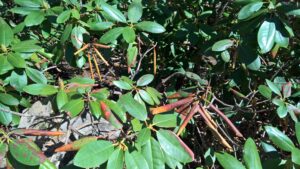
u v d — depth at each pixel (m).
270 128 0.61
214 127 0.60
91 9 0.83
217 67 0.88
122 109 0.58
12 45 0.70
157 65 1.04
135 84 0.71
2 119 0.68
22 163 0.48
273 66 0.96
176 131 0.59
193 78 0.82
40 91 0.62
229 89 0.87
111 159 0.50
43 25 0.84
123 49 0.90
